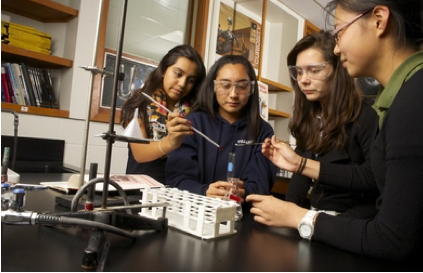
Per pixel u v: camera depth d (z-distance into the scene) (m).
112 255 0.55
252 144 1.42
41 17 2.22
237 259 0.59
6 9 2.04
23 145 1.88
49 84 2.10
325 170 1.09
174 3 2.76
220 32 3.00
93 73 0.84
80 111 2.18
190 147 1.36
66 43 2.23
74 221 0.59
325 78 1.28
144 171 1.57
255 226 0.87
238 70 1.38
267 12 3.57
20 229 0.63
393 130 0.62
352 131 1.22
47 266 0.47
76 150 2.17
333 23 0.76
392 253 0.60
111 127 0.69
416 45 0.70
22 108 1.90
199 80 1.73
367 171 1.05
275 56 3.86
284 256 0.63
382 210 0.64
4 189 0.78
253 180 1.32
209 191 1.07
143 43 2.59
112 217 0.69
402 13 0.67
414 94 0.61
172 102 1.73
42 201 0.90
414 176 0.58
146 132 1.43
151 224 0.73
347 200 1.16
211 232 0.73
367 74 0.76
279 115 3.69
